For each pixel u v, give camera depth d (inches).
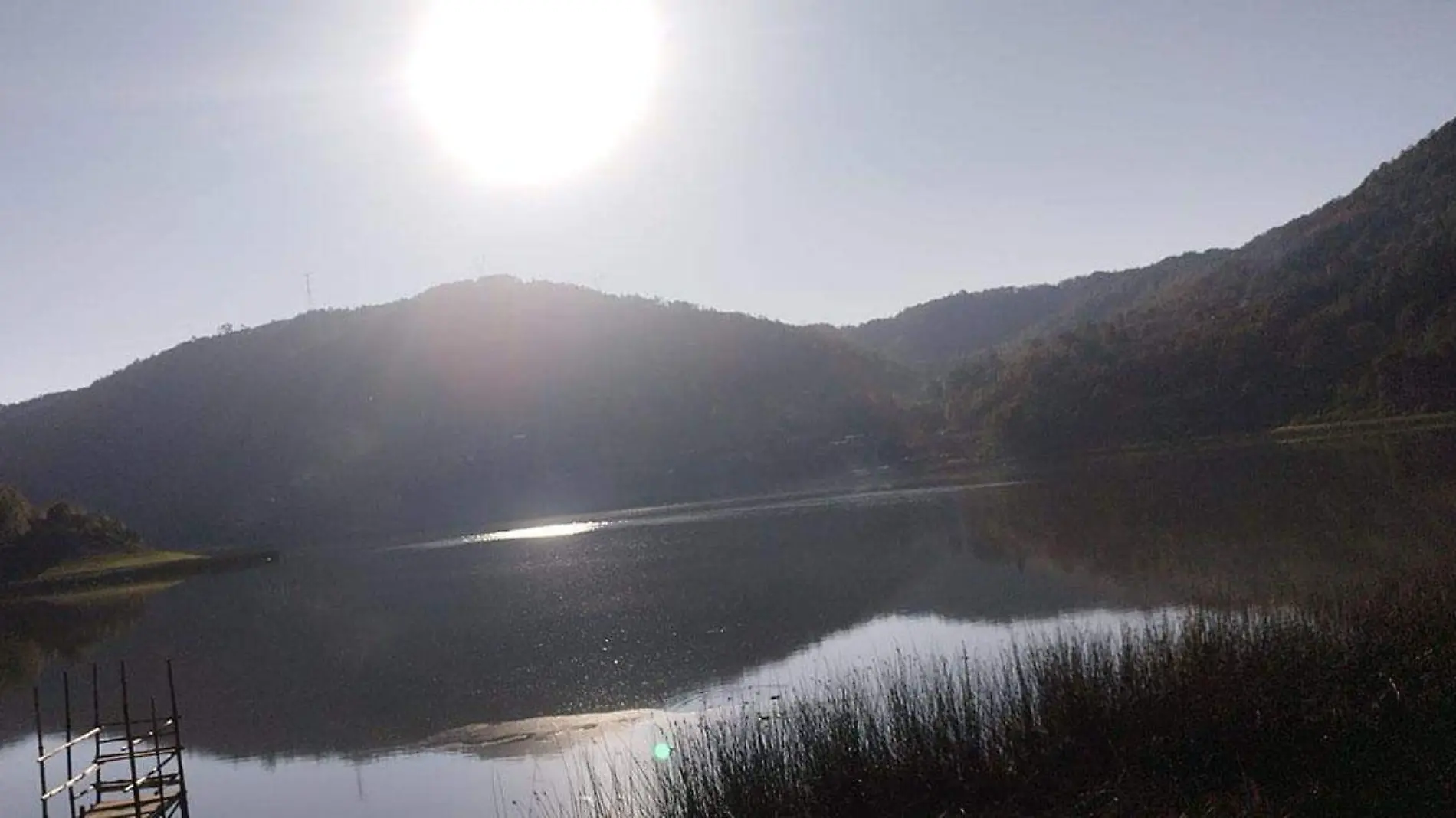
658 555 2620.6
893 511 3090.6
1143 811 566.3
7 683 1779.0
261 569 3631.9
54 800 1018.7
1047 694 678.5
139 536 4411.9
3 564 3472.0
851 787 639.1
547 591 2158.0
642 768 820.0
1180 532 1879.9
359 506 5349.4
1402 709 621.0
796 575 1963.6
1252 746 609.3
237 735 1222.3
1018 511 2625.5
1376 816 528.1
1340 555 1408.7
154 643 2102.6
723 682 1161.4
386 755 1058.7
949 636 1248.2
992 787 626.2
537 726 1092.5
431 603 2214.6
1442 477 2146.9
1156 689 660.7
